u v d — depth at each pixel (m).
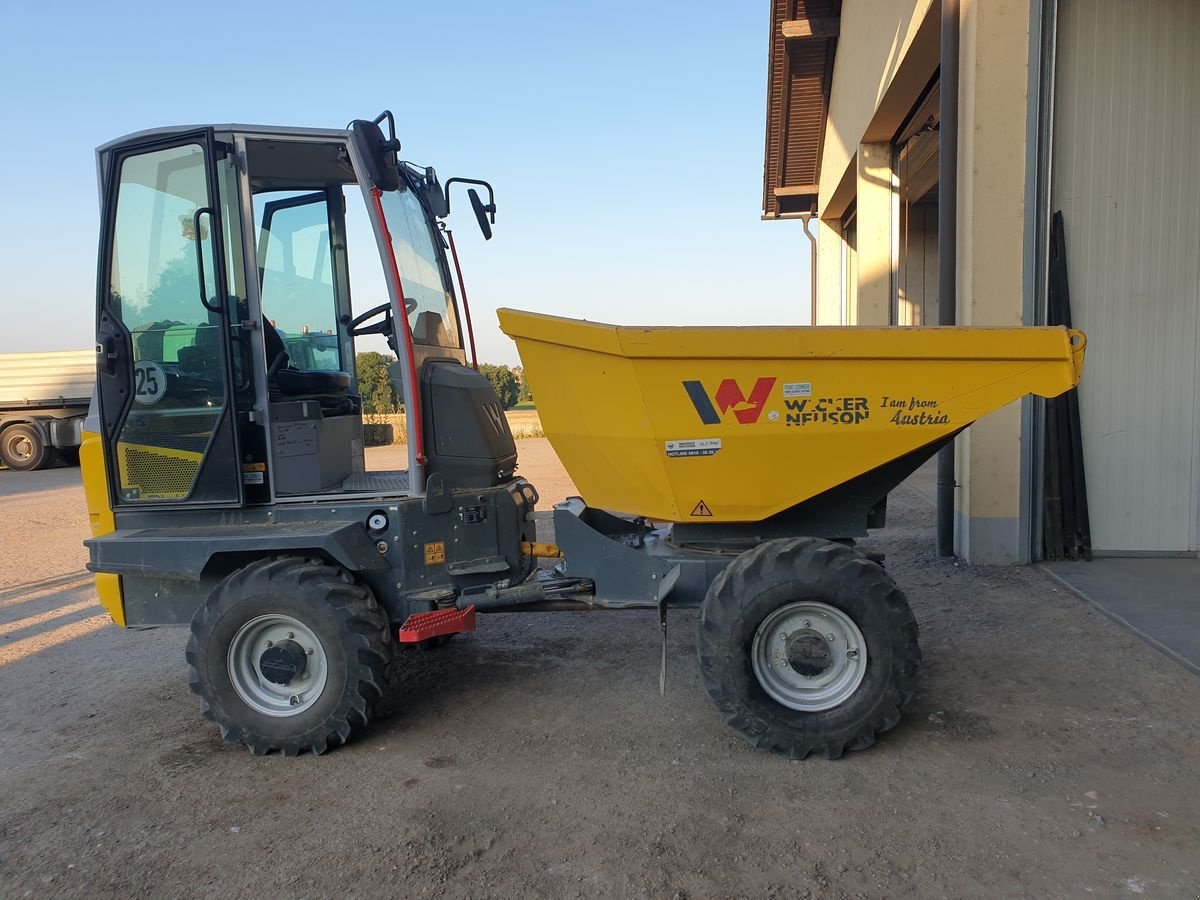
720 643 3.39
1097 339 6.19
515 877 2.70
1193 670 4.07
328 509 3.80
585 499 3.83
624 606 3.87
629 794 3.19
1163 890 2.50
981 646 4.56
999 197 6.09
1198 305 6.08
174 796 3.35
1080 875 2.59
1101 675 4.09
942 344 3.32
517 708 4.08
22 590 7.13
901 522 8.21
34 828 3.13
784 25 12.06
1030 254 6.09
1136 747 3.37
